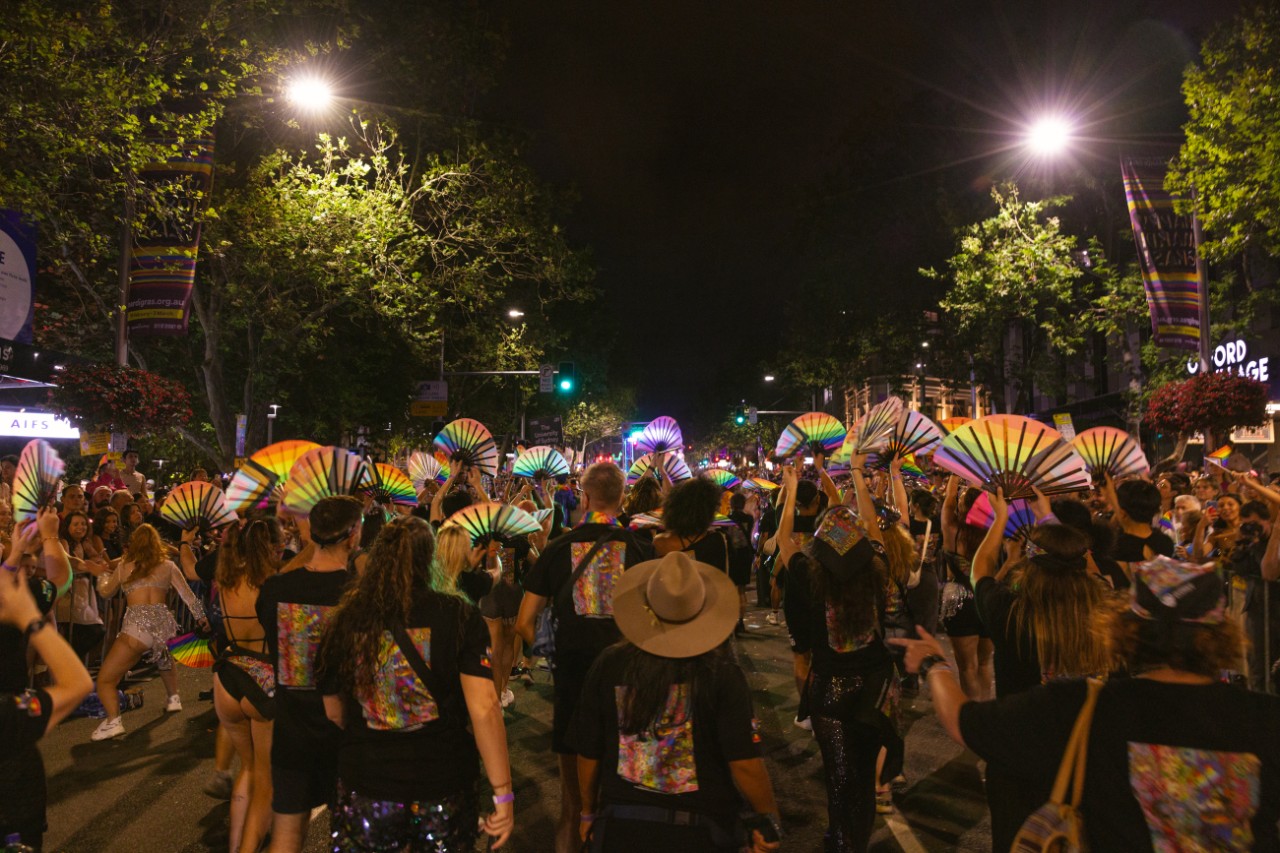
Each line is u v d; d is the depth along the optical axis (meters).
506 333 29.41
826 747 4.61
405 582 3.26
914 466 10.92
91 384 12.73
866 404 65.69
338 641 3.23
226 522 6.50
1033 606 3.65
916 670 2.62
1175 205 17.11
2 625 3.75
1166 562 2.31
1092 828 2.20
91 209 15.18
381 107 21.22
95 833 5.43
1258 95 14.48
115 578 7.62
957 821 5.61
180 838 5.36
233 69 17.17
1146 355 23.06
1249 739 2.14
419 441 35.66
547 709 8.52
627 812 2.82
